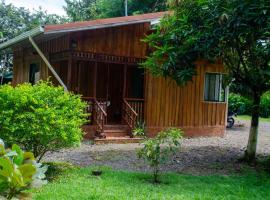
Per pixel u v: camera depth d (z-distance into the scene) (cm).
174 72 1002
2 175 202
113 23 1256
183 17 981
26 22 3278
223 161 1070
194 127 1541
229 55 1057
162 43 1071
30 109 769
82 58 1289
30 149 785
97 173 818
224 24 883
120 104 1558
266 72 927
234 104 2867
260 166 1027
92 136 1317
